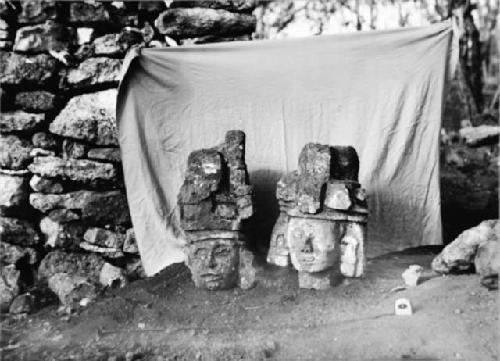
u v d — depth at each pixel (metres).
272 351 3.15
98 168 4.81
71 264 4.70
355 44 4.26
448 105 7.80
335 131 4.48
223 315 3.67
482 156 6.91
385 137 4.35
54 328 3.91
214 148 4.18
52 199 4.78
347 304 3.58
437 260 3.87
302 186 3.84
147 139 4.66
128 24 5.16
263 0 8.23
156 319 3.74
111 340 3.56
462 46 7.72
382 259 4.34
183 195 4.03
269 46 4.39
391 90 4.30
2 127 4.86
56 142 4.90
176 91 4.62
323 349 3.07
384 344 3.00
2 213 4.79
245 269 4.01
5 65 4.88
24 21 5.00
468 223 5.50
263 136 4.61
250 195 4.00
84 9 5.02
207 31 5.20
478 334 2.94
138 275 4.76
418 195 4.39
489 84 7.99
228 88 4.57
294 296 3.77
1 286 4.55
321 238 3.76
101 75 4.95
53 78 4.95
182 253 4.61
